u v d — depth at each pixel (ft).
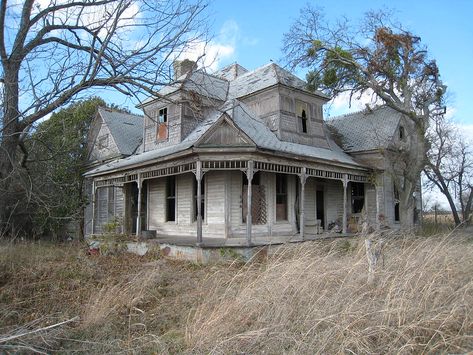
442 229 69.97
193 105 33.96
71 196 65.87
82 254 42.50
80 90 28.50
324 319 18.31
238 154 42.11
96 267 35.17
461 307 20.72
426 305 20.52
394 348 17.22
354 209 68.85
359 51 66.23
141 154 64.34
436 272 25.34
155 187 63.16
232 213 50.29
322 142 63.36
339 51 66.69
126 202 67.51
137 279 29.17
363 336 17.60
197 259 39.99
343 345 16.90
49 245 52.44
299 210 57.57
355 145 69.36
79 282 30.19
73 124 75.97
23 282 29.43
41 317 22.22
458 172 103.60
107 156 74.49
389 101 63.36
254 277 27.25
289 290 22.36
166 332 20.47
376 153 66.13
